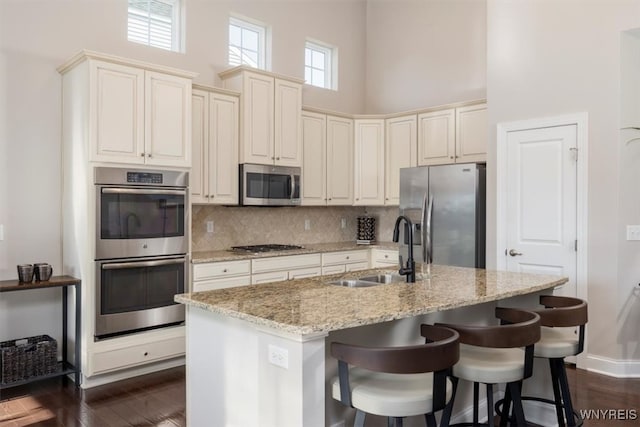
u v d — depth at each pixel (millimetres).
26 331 3615
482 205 4453
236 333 2012
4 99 3527
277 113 4734
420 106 5828
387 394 1679
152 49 4301
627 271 3615
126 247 3506
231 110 4430
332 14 5934
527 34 4066
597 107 3676
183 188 3844
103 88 3408
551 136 3936
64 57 3797
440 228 4625
